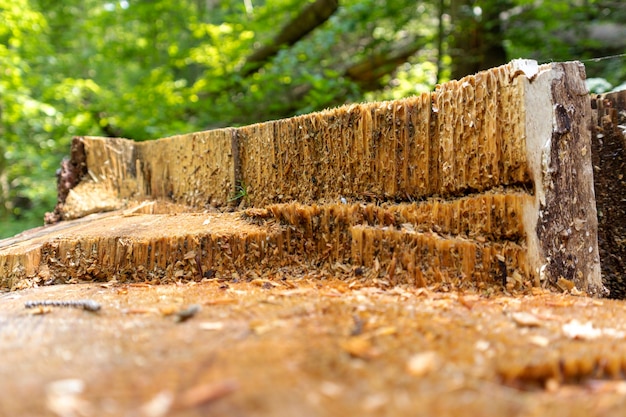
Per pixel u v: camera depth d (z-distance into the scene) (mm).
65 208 3896
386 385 1096
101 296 2184
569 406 1043
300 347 1289
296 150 3014
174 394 1046
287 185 3072
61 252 2713
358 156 2777
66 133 7910
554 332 1495
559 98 2236
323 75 6891
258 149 3229
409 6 6496
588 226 2293
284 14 7898
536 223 2217
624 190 2719
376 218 2549
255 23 7715
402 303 1858
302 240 2637
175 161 3812
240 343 1340
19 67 7500
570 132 2250
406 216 2508
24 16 7469
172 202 3801
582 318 1685
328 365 1182
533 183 2229
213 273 2578
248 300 1916
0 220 8273
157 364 1213
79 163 4156
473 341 1390
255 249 2594
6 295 2357
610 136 2768
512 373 1181
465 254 2256
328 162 2891
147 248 2605
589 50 6438
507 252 2232
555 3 5930
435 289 2221
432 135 2559
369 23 6891
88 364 1235
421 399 1037
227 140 3361
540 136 2223
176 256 2594
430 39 6547
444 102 2494
